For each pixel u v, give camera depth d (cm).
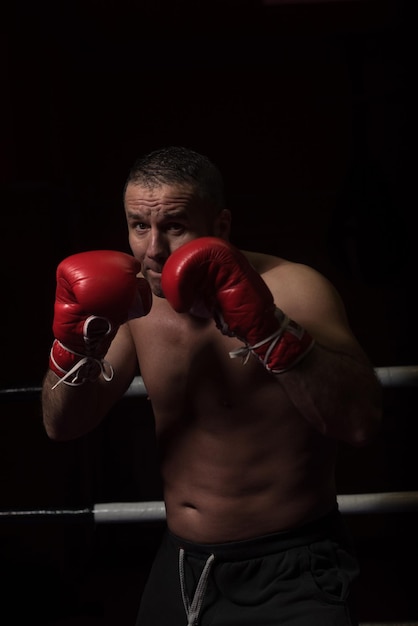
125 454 512
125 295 170
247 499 188
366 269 308
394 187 480
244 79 506
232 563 190
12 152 370
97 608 421
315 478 189
